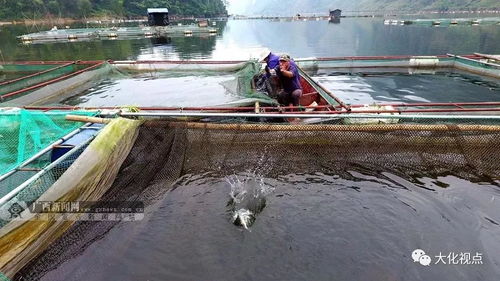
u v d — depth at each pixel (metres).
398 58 14.64
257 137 5.04
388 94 10.95
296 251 3.42
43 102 9.71
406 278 3.05
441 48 21.16
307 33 38.06
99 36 32.72
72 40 30.77
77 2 71.38
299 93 7.11
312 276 3.11
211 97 9.50
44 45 27.11
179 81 12.35
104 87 11.72
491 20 42.41
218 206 4.15
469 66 13.55
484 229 3.64
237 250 3.43
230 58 19.30
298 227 3.77
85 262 3.18
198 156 5.07
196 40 30.97
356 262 3.26
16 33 40.69
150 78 13.03
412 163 4.86
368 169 4.91
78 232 3.49
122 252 3.35
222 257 3.33
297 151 5.07
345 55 20.22
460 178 4.64
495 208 4.00
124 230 3.64
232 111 6.32
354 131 4.90
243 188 4.54
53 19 66.62
